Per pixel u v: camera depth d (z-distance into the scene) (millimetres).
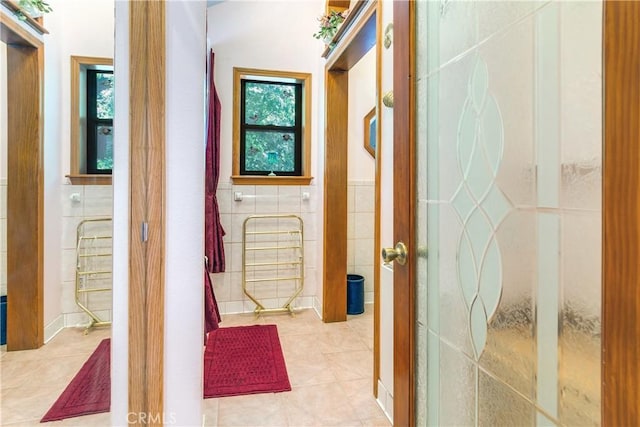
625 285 499
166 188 1158
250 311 3150
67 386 1133
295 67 3180
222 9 3027
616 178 511
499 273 815
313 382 1983
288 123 3328
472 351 906
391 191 1656
